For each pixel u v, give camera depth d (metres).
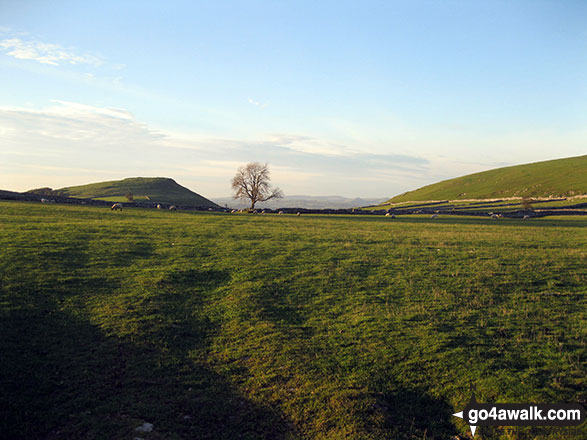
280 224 43.12
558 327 14.38
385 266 22.42
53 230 28.72
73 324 13.66
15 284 16.28
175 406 9.97
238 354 12.69
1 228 28.20
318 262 23.06
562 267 22.03
